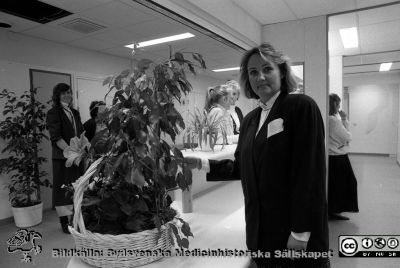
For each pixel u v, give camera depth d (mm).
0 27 1945
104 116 970
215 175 1424
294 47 3238
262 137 1081
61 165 1849
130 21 2164
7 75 2012
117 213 978
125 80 954
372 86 8125
